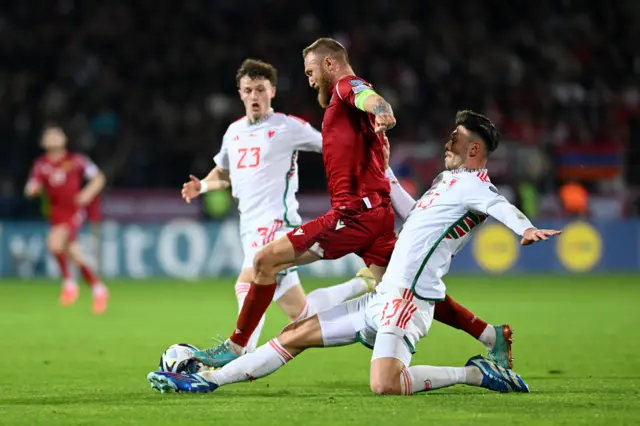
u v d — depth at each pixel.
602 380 23.70
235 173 26.17
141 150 81.12
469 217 20.83
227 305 51.28
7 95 83.44
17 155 80.25
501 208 19.98
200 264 73.12
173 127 82.38
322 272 73.25
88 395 20.94
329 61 22.02
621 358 29.05
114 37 89.31
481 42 93.31
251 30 92.50
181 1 92.56
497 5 96.44
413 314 20.44
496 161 79.56
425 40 92.75
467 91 88.81
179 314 46.19
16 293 60.00
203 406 18.72
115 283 68.06
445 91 88.44
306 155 81.00
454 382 20.52
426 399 19.52
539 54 93.19
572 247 77.62
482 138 21.00
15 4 91.06
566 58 93.69
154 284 67.25
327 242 21.33
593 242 77.94
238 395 20.80
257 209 25.80
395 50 91.00
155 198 74.88
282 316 45.94
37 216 76.62
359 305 21.11
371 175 21.70
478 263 76.69
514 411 17.73
